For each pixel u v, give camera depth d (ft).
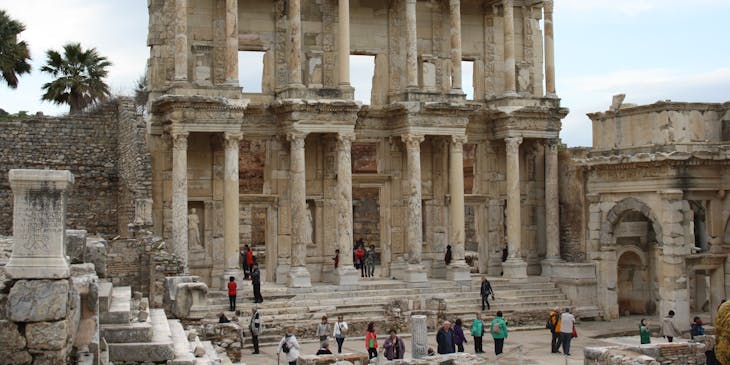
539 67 177.47
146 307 86.12
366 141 161.99
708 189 139.44
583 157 162.30
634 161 141.69
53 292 57.93
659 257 140.15
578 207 167.84
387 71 164.66
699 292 159.84
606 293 153.69
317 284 153.69
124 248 131.34
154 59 150.51
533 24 177.17
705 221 152.66
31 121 164.76
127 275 131.23
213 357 89.40
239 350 115.14
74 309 62.54
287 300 142.61
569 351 120.37
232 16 147.13
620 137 147.95
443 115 157.58
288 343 100.89
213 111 143.64
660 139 139.33
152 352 73.46
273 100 156.56
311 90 150.51
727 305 72.49
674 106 138.51
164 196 149.79
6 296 58.13
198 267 151.84
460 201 159.22
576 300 155.33
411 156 156.25
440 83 168.96
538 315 147.74
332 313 138.31
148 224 138.41
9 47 193.77
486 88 172.35
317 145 159.84
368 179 161.79
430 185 167.73
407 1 157.89
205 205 152.76
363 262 165.17
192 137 152.15
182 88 143.43
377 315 139.74
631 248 157.07
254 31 156.56
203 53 152.15
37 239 58.39
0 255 83.25
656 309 158.71
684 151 136.36
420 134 156.15
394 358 102.22
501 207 171.94
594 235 155.74
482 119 169.58
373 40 163.94
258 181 188.75
